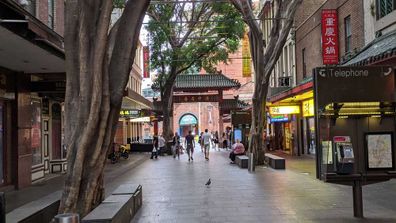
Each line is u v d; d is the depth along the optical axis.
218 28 32.78
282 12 21.47
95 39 8.30
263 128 22.17
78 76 8.48
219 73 46.19
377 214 9.52
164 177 18.34
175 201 12.04
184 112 76.06
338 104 9.38
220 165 23.91
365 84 9.55
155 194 13.45
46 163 19.34
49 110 19.72
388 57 12.36
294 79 30.84
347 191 12.91
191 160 28.09
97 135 8.34
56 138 20.70
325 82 9.55
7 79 14.92
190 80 46.41
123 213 8.51
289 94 24.94
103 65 8.30
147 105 32.62
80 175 8.23
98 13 8.41
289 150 33.19
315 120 9.61
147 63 44.09
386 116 9.46
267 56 21.92
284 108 29.33
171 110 39.78
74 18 8.54
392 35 15.10
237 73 66.62
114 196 9.77
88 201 8.33
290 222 9.05
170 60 35.28
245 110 40.78
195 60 35.41
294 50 30.75
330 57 21.28
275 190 13.49
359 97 9.52
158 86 41.16
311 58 26.67
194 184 15.58
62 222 5.46
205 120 75.75
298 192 12.93
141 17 8.96
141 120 48.28
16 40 10.77
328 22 21.44
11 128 15.47
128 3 8.94
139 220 9.71
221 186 14.79
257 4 47.72
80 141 8.20
